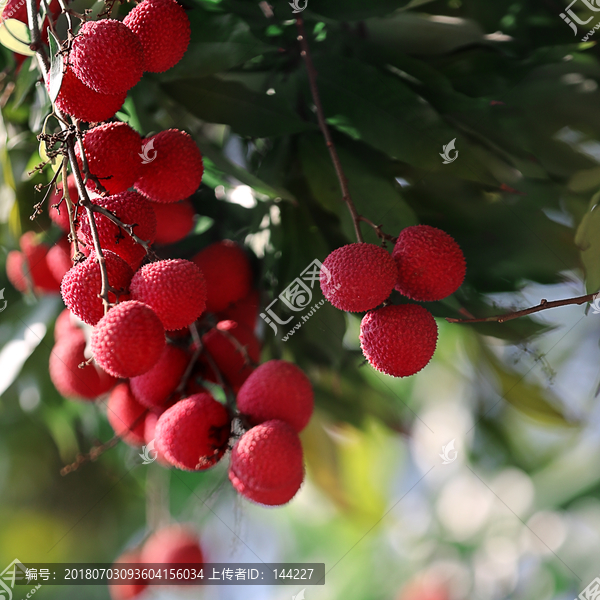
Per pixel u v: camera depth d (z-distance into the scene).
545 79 1.38
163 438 1.31
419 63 1.37
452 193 1.39
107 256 1.24
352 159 1.37
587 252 1.33
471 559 1.53
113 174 1.26
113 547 1.72
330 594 1.64
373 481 1.63
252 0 1.34
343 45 1.38
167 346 1.36
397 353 1.28
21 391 1.50
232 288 1.38
